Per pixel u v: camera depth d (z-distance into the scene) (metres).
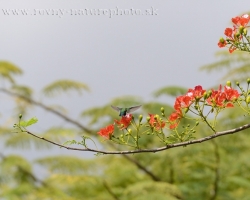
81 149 4.38
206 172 13.34
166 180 13.83
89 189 14.12
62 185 14.22
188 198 12.91
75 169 14.07
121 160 15.37
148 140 12.35
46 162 14.05
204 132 13.26
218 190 13.12
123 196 13.52
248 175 13.78
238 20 4.73
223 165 13.36
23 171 14.63
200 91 4.45
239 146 13.88
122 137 4.55
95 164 14.84
